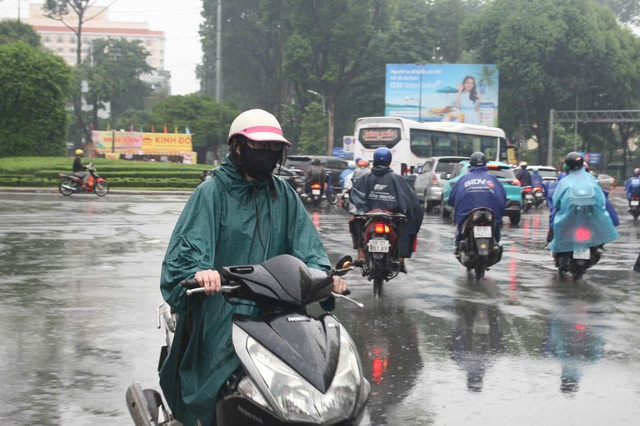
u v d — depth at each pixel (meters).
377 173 9.41
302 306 3.25
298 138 73.25
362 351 6.56
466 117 62.72
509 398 5.31
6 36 80.38
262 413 2.97
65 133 49.34
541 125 65.50
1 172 42.25
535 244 15.59
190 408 3.34
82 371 5.87
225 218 3.59
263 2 67.50
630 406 5.16
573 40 60.75
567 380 5.75
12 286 9.51
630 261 12.77
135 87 102.81
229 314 3.43
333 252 13.16
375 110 71.75
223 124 71.31
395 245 9.30
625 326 7.62
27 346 6.60
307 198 28.27
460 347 6.73
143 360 6.18
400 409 5.05
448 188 23.64
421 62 68.12
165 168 46.94
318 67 66.69
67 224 17.97
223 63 78.75
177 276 3.40
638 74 65.62
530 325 7.63
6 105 47.34
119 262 11.66
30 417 4.85
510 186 21.70
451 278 10.66
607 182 28.08
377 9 66.25
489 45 63.75
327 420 2.90
